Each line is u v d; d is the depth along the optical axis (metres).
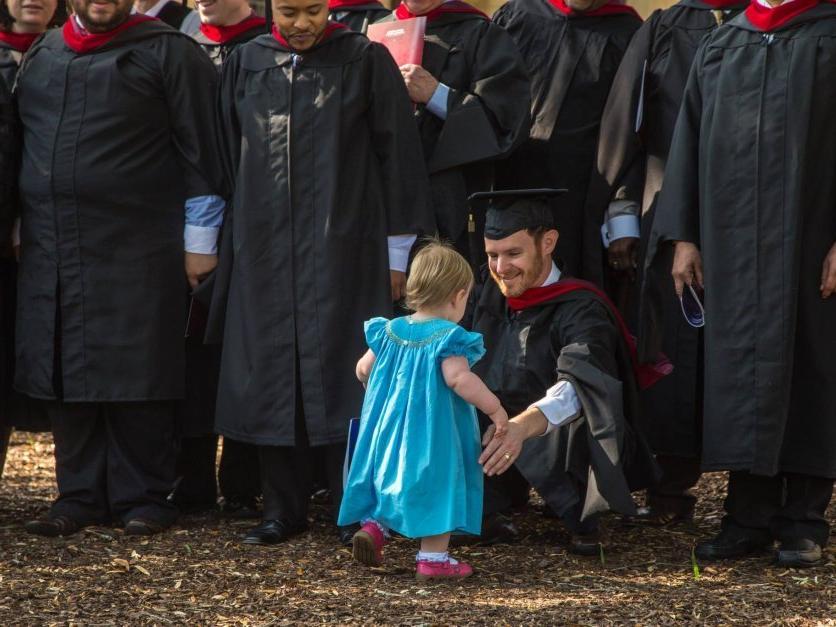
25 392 19.83
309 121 18.58
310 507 21.62
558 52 21.58
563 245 21.31
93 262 19.39
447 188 19.91
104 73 19.30
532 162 21.44
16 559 17.75
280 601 15.41
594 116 21.38
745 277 17.41
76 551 18.25
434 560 16.50
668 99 20.05
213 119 19.75
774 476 18.03
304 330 18.48
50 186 19.31
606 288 21.66
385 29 20.53
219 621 14.59
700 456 19.69
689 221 18.16
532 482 17.75
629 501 16.30
